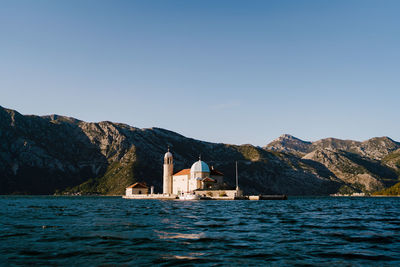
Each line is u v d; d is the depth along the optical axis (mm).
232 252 21234
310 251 21719
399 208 75938
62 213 54000
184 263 18406
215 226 34688
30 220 41031
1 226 34188
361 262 18906
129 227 33375
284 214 52938
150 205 88688
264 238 26641
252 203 105875
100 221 39656
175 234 28500
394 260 19406
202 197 143250
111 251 21344
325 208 74250
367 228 33750
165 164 182500
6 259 19188
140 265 17953
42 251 21312
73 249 21906
